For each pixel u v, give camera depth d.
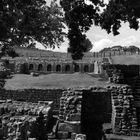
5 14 12.81
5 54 16.80
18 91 28.55
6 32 13.21
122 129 21.45
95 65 52.72
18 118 16.56
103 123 25.08
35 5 14.76
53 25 17.11
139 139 19.66
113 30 13.61
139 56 58.88
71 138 20.19
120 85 26.52
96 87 25.84
